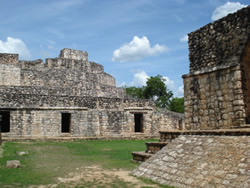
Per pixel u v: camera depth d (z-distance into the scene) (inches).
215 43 485.4
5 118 1022.4
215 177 272.7
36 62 1347.2
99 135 960.9
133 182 323.6
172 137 439.8
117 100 1047.0
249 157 275.7
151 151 465.7
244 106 433.4
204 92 489.1
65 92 1158.3
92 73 1414.9
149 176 341.4
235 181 253.4
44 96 916.6
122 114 1005.8
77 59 1514.5
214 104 470.6
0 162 437.4
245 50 439.8
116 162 478.0
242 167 266.8
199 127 492.4
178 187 287.9
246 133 320.5
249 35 432.5
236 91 439.2
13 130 858.8
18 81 1159.0
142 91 2215.8
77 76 1325.0
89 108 982.4
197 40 521.3
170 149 379.9
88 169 409.7
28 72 1190.3
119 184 315.6
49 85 1224.8
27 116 880.9
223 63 468.1
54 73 1251.2
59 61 1381.6
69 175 365.4
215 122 466.6
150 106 1111.6
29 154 547.5
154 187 297.7
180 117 1135.0
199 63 511.2
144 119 1042.1
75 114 944.3
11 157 493.7
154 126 1054.4
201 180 279.7
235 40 452.4
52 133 905.5
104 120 974.4
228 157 294.2
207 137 362.9
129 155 569.6
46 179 339.3
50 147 676.1
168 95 2164.1
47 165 438.3
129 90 2284.7
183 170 313.9
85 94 1233.4
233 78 444.8
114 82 1685.5
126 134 1000.2
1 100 864.3
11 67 1154.0
